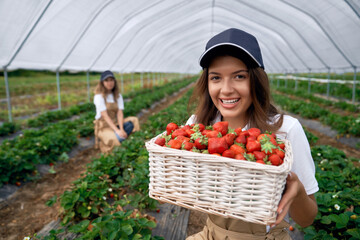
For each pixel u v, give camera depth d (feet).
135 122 21.48
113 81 19.54
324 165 15.12
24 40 21.01
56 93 67.41
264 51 60.44
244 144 4.49
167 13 33.22
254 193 3.77
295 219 5.10
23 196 15.23
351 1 20.17
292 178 4.06
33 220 13.03
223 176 3.90
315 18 27.09
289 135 4.89
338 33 27.63
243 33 4.58
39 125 29.55
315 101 47.24
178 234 11.23
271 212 3.71
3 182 15.56
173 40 60.08
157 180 4.46
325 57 39.14
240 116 5.53
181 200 4.25
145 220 9.27
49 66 29.89
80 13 22.75
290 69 62.59
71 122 26.61
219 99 4.98
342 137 25.88
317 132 29.76
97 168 14.67
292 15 29.81
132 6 26.30
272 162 3.91
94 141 25.05
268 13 32.32
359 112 36.01
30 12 18.03
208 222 5.47
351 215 9.28
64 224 10.82
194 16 40.01
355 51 30.22
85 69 37.78
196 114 6.29
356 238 8.38
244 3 31.07
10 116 26.96
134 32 37.42
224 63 4.62
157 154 4.36
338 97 53.67
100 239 8.55
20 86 81.97
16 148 18.29
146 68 68.95
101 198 12.21
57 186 16.62
